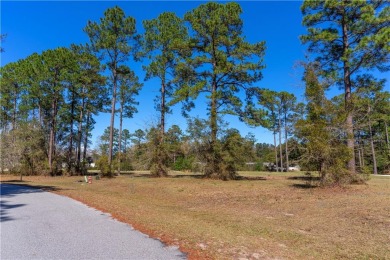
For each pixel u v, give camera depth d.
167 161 25.55
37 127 32.12
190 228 6.64
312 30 17.72
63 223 7.14
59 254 4.77
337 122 13.50
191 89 21.02
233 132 21.12
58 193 14.36
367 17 15.81
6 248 5.09
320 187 13.90
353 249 5.23
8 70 36.78
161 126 25.67
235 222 7.50
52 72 31.70
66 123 36.16
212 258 4.68
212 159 21.34
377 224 6.80
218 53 22.03
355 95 15.36
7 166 26.38
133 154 26.52
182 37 26.97
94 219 7.66
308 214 8.36
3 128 36.78
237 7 21.56
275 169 51.69
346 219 7.46
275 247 5.33
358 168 15.18
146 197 13.55
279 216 8.32
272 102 22.47
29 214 8.38
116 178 26.41
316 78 14.09
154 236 5.94
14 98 38.12
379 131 43.34
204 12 22.09
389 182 17.25
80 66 32.50
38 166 31.34
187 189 15.95
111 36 29.34
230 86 23.22
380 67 17.84
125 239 5.69
